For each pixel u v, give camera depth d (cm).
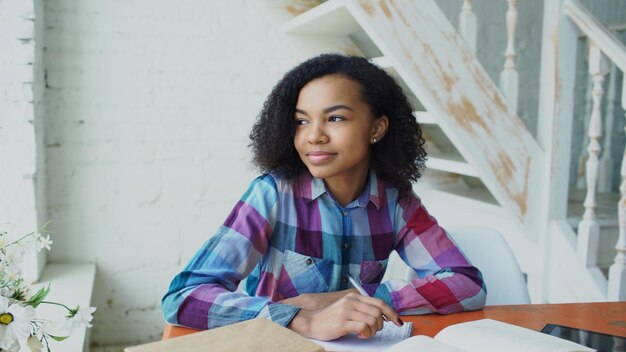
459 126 190
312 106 109
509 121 195
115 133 257
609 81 296
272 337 81
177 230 268
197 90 265
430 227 125
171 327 104
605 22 305
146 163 262
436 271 121
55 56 247
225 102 268
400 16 181
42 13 240
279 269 119
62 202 255
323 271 118
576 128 312
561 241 199
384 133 118
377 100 113
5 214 219
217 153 270
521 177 199
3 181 219
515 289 141
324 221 118
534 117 296
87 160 256
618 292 191
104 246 262
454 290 112
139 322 268
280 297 120
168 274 269
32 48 217
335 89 108
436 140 261
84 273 243
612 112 296
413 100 246
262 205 115
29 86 218
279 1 242
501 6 286
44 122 248
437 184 262
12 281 95
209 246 111
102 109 255
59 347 175
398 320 96
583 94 309
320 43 246
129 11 254
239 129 271
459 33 188
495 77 290
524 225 203
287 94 114
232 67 267
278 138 116
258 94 271
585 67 307
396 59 181
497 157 195
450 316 110
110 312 264
